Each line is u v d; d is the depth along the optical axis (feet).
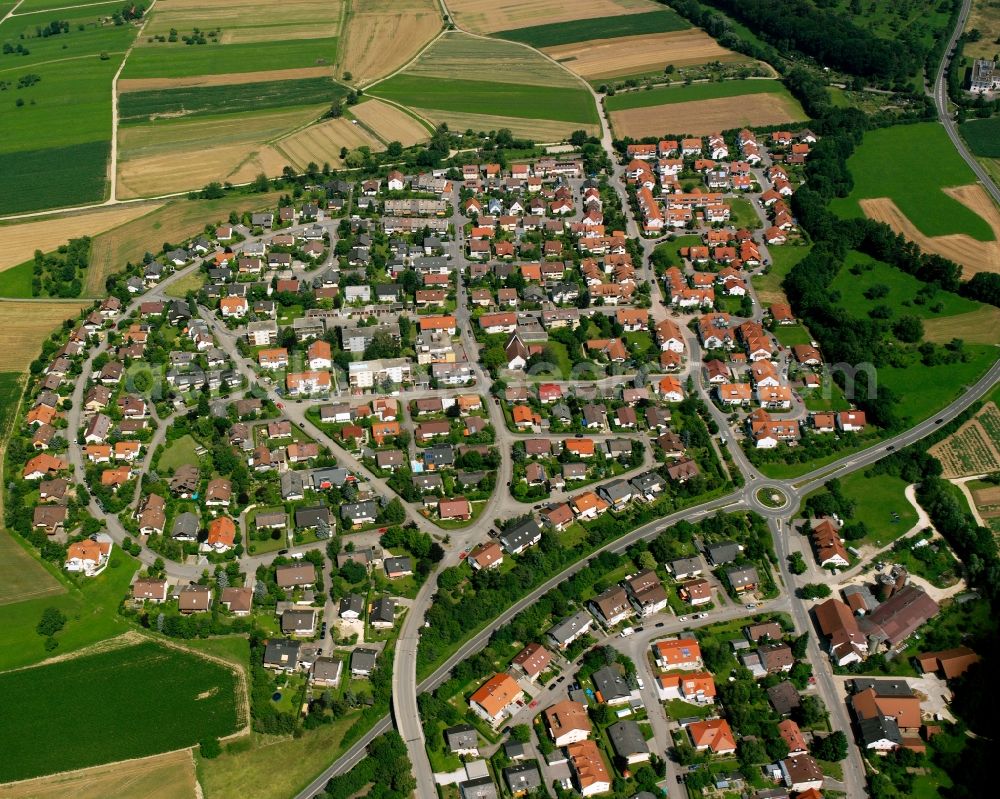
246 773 566.77
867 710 588.50
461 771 563.07
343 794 545.44
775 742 571.28
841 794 552.41
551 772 563.48
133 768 569.64
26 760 573.33
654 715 597.11
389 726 594.65
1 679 622.95
